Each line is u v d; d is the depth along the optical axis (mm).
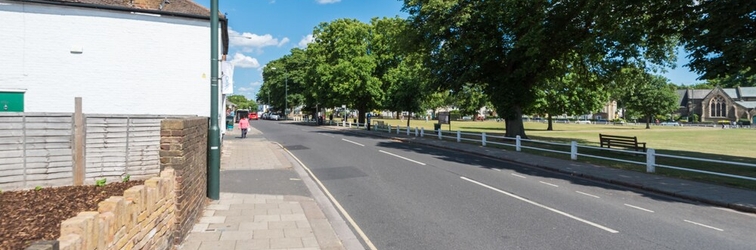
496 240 6184
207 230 6398
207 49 15250
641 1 15469
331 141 26141
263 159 16234
